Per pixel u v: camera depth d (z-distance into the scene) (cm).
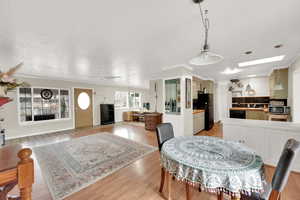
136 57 299
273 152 241
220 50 264
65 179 211
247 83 615
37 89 520
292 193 175
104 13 145
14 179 74
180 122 393
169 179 164
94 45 231
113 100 792
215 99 693
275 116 412
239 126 272
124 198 172
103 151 325
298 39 215
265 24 169
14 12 140
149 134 491
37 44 222
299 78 342
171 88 418
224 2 128
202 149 156
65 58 296
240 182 108
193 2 128
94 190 186
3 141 365
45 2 126
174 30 183
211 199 171
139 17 153
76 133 514
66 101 604
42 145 373
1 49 241
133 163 265
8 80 114
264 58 322
